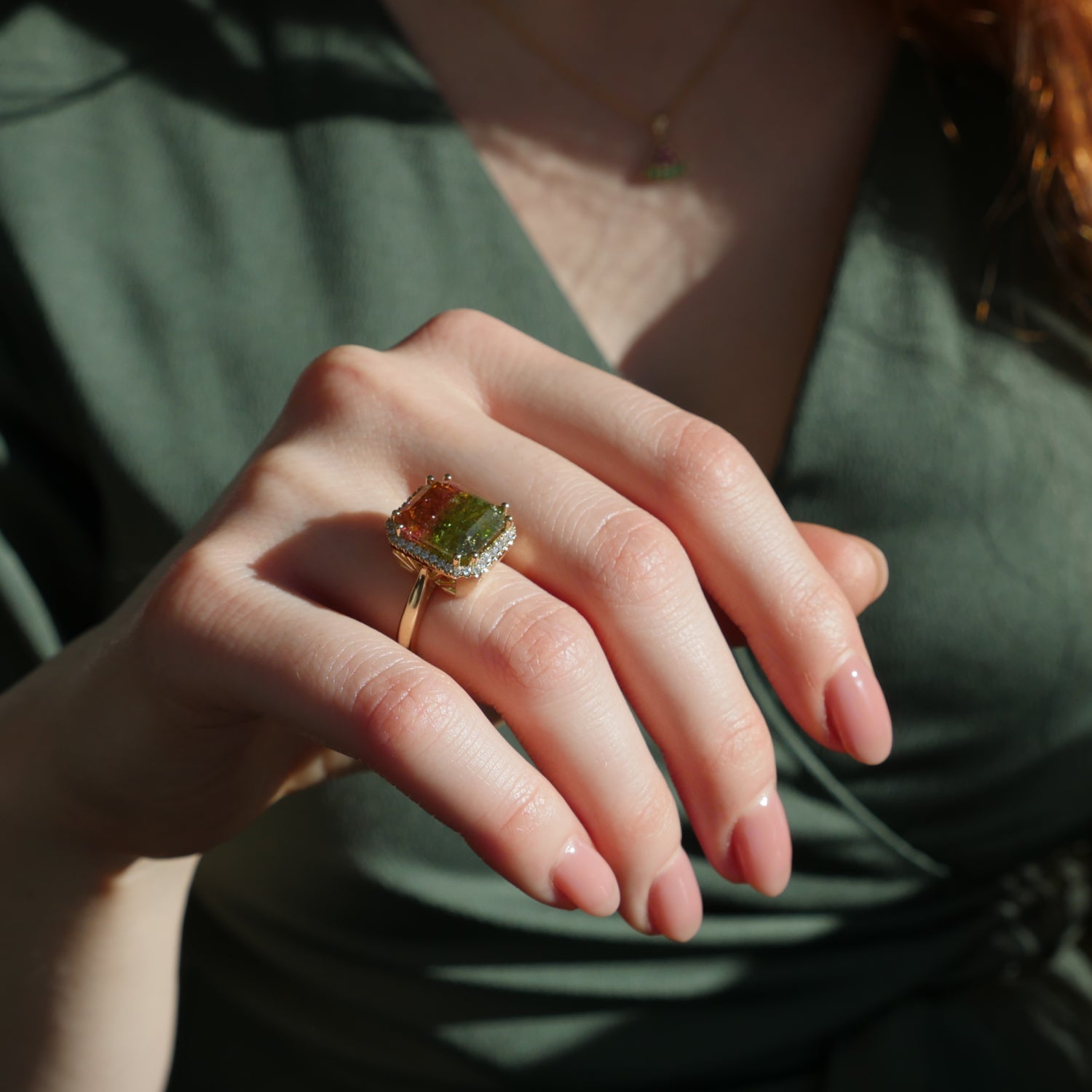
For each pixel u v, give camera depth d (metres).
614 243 0.35
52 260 0.34
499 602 0.26
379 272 0.34
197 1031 0.38
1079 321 0.35
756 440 0.34
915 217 0.34
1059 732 0.35
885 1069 0.34
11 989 0.31
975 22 0.35
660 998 0.35
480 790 0.25
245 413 0.33
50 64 0.35
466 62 0.36
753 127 0.36
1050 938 0.37
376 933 0.34
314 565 0.26
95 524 0.36
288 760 0.29
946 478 0.33
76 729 0.28
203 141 0.34
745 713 0.26
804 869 0.35
